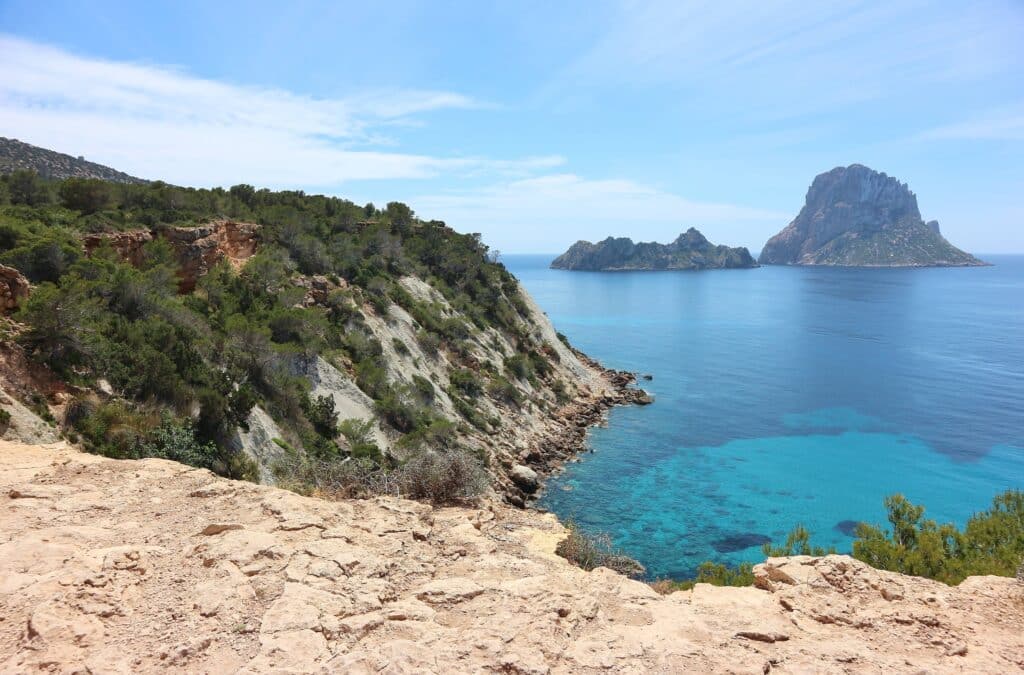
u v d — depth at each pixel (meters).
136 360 26.70
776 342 113.38
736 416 65.94
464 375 55.53
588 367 83.19
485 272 81.06
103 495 10.27
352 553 8.17
